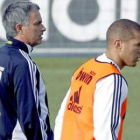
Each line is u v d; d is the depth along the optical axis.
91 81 16.22
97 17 56.72
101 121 15.51
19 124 17.17
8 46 17.59
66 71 48.62
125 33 16.23
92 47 56.28
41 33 17.89
